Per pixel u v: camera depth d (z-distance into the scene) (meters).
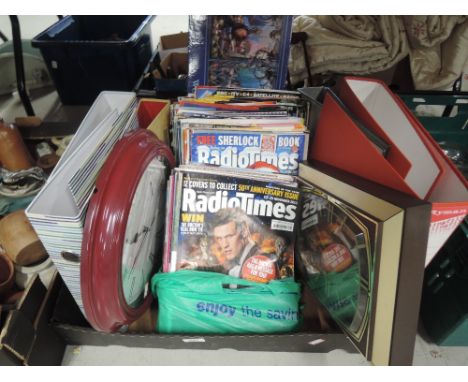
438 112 1.66
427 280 0.95
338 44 1.52
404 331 0.65
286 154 0.88
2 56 2.02
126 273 0.71
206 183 0.84
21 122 1.49
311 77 1.56
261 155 0.88
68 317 0.87
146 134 0.74
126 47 1.76
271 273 0.86
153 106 1.08
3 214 1.18
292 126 0.86
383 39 1.53
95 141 0.74
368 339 0.70
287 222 0.87
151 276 0.90
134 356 0.89
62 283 0.86
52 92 2.18
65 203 0.66
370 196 0.63
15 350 0.71
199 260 0.85
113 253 0.61
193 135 0.86
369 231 0.63
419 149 0.75
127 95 0.98
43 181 1.24
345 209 0.69
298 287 0.87
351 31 1.53
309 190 0.81
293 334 0.82
